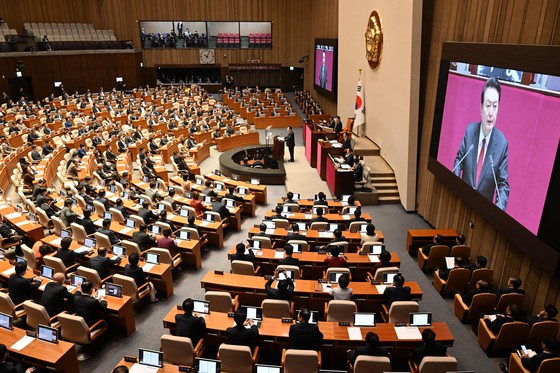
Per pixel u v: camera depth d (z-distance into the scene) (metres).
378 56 16.61
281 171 17.55
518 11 8.17
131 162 20.25
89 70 35.47
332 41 25.20
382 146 16.78
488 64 8.80
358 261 9.05
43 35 34.34
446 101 10.96
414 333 6.68
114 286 7.76
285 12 39.97
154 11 39.06
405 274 10.25
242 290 8.19
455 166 10.49
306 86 37.91
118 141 21.52
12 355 6.29
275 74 42.34
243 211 14.27
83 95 33.59
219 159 19.62
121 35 39.50
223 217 12.24
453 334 8.04
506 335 7.08
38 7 35.22
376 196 14.81
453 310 8.81
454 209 11.24
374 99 17.69
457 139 10.34
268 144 22.12
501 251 8.94
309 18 35.44
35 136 21.06
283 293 7.32
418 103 13.20
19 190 12.86
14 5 33.75
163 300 9.14
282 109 31.02
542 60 7.07
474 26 9.88
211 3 39.19
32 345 6.36
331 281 8.12
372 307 8.18
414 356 6.10
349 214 12.02
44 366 6.15
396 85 14.56
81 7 37.97
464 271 8.90
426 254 10.24
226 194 13.21
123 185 14.94
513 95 7.94
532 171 7.36
